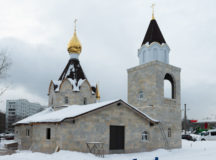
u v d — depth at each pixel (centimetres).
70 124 2280
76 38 4066
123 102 2627
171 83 3556
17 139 3578
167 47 3456
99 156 2286
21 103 17700
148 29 3622
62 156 2039
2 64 3488
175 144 3234
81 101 3616
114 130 2572
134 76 3491
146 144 2838
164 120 3141
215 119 8856
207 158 2128
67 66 3928
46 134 2495
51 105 3725
